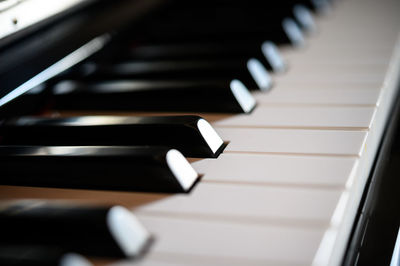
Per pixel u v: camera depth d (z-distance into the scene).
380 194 0.32
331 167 0.32
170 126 0.34
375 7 0.57
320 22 0.53
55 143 0.36
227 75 0.40
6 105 0.36
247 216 0.30
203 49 0.44
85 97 0.40
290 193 0.31
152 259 0.29
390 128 0.38
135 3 0.48
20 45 0.37
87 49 0.43
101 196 0.32
